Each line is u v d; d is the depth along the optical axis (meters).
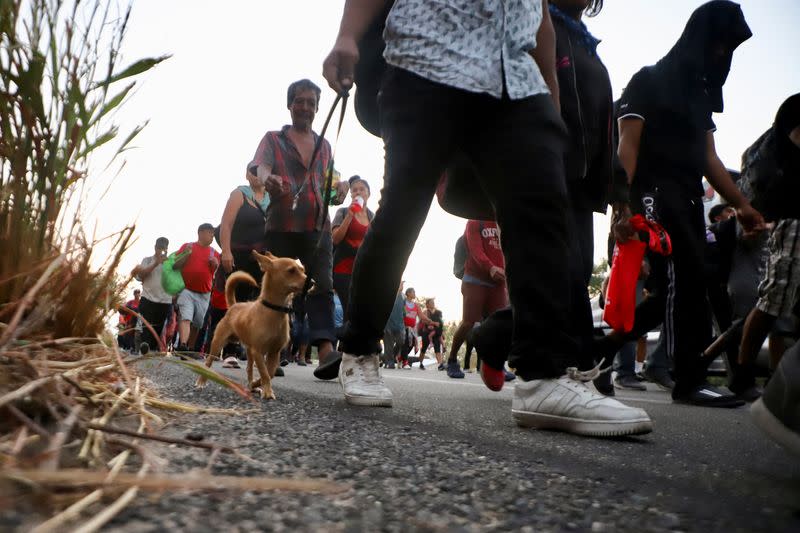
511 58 2.43
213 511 0.93
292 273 3.43
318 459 1.38
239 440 1.52
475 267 6.47
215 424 1.73
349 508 1.01
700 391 4.20
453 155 2.66
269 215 5.34
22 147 1.64
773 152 2.99
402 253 2.65
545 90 2.49
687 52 4.06
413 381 6.18
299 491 1.07
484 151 2.47
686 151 3.99
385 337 11.95
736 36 4.10
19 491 0.85
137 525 0.84
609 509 1.11
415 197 2.52
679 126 4.00
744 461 1.81
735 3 4.10
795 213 2.95
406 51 2.46
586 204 3.34
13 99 1.60
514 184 2.38
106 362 1.70
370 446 1.61
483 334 3.86
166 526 0.84
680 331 4.16
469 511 1.05
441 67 2.40
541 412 2.37
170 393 2.62
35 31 1.62
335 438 1.69
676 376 4.26
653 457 1.84
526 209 2.37
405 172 2.47
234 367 6.12
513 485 1.26
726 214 6.54
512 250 2.41
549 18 2.73
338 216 6.39
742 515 1.11
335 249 6.40
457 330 7.69
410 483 1.22
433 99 2.43
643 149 4.04
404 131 2.47
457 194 2.87
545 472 1.41
